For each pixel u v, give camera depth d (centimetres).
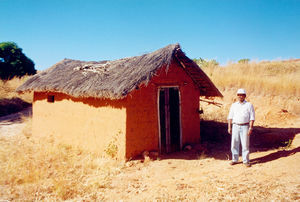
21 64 2834
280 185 410
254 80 1476
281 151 648
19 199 453
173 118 836
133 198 442
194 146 824
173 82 820
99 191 485
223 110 1299
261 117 1180
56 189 488
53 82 934
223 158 705
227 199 389
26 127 1182
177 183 498
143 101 731
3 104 1647
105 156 726
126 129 680
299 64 2156
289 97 1284
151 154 721
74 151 801
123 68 802
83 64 1098
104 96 680
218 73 1675
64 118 906
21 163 638
